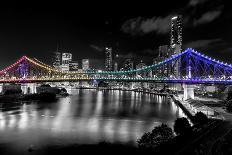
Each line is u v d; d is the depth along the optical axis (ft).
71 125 297.53
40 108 442.50
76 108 453.17
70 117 353.51
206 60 519.19
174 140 185.47
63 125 296.92
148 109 454.81
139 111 426.10
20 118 339.36
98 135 252.21
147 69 633.20
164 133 187.42
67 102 556.51
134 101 614.34
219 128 230.89
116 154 190.29
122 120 335.26
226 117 298.35
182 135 198.18
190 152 162.40
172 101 622.54
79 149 205.98
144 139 185.16
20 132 261.85
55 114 378.32
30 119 332.60
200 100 501.15
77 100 612.70
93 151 198.59
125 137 245.04
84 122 317.01
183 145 175.11
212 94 641.81
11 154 199.21
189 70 543.80
